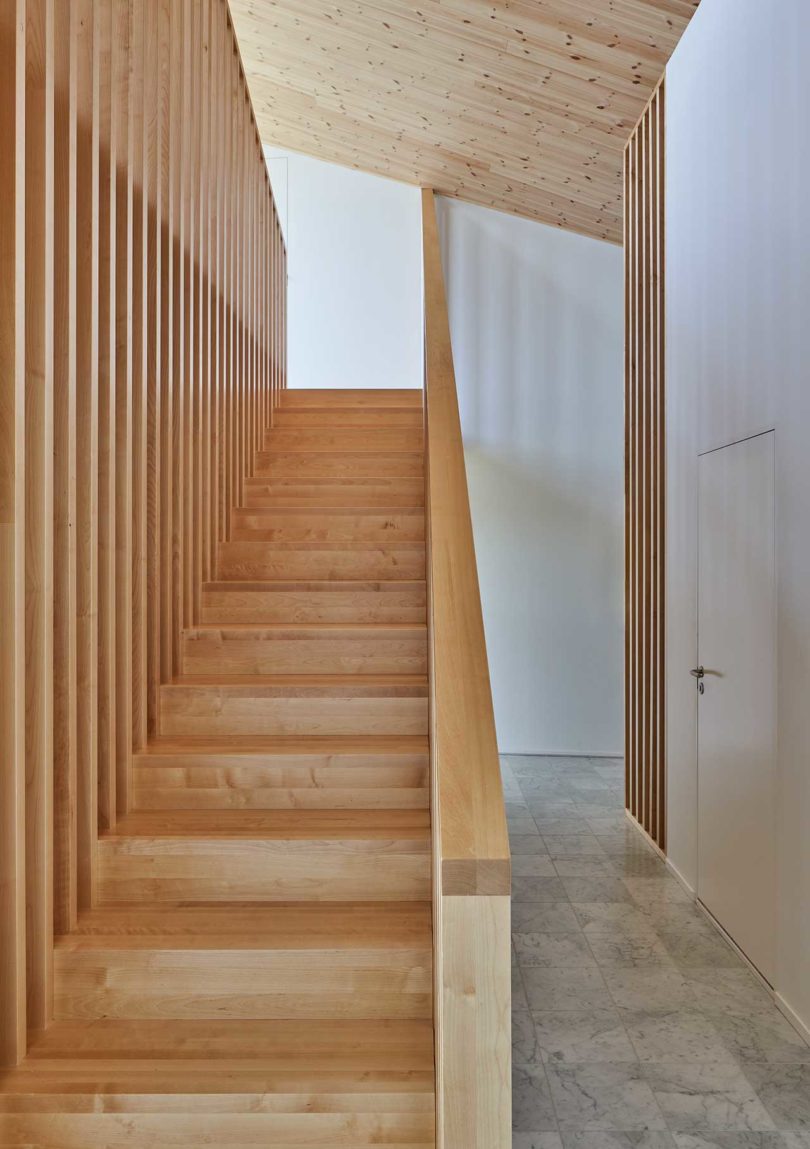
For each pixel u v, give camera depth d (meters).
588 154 5.86
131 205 2.74
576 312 7.19
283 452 4.65
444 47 5.30
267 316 5.16
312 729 2.99
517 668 7.25
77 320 2.42
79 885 2.43
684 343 4.32
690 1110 2.51
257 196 4.86
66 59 2.28
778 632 3.15
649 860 4.69
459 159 6.70
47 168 2.11
